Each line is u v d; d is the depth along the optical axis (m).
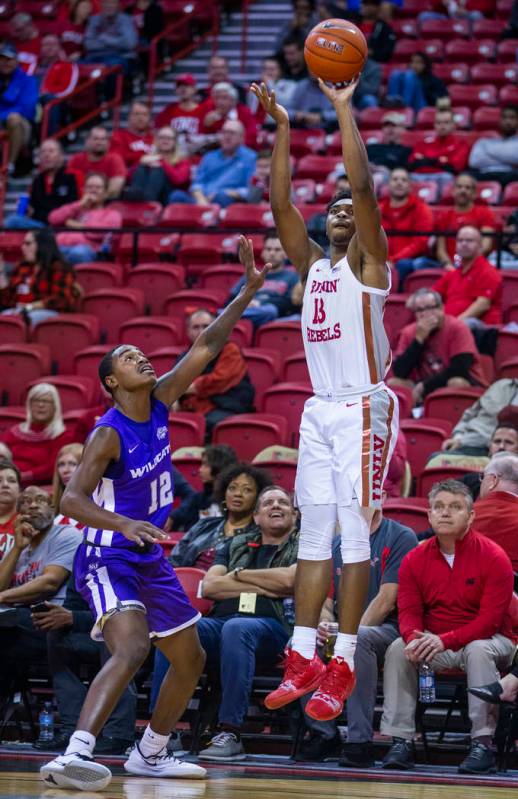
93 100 37.25
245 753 14.55
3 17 41.31
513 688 13.13
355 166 10.12
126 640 10.80
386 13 37.09
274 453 19.11
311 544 10.52
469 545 13.86
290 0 41.03
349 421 10.38
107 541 11.17
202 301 24.59
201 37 39.94
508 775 12.99
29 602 15.27
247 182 29.97
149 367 11.34
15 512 16.86
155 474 11.42
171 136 29.83
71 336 24.11
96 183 28.39
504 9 39.62
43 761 12.69
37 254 25.36
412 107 34.44
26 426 20.55
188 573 15.53
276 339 23.27
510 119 29.77
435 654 13.36
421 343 21.31
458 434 19.06
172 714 11.84
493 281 23.39
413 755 13.37
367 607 14.25
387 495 17.70
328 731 13.84
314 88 34.28
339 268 10.52
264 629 14.27
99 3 40.38
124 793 9.74
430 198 28.28
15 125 34.00
